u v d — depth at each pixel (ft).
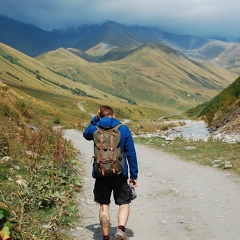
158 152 80.64
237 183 42.37
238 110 140.46
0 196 27.17
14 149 49.96
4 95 120.06
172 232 25.26
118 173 20.13
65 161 48.70
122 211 20.76
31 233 22.29
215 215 29.43
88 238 23.93
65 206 30.12
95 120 21.49
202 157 65.72
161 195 38.11
